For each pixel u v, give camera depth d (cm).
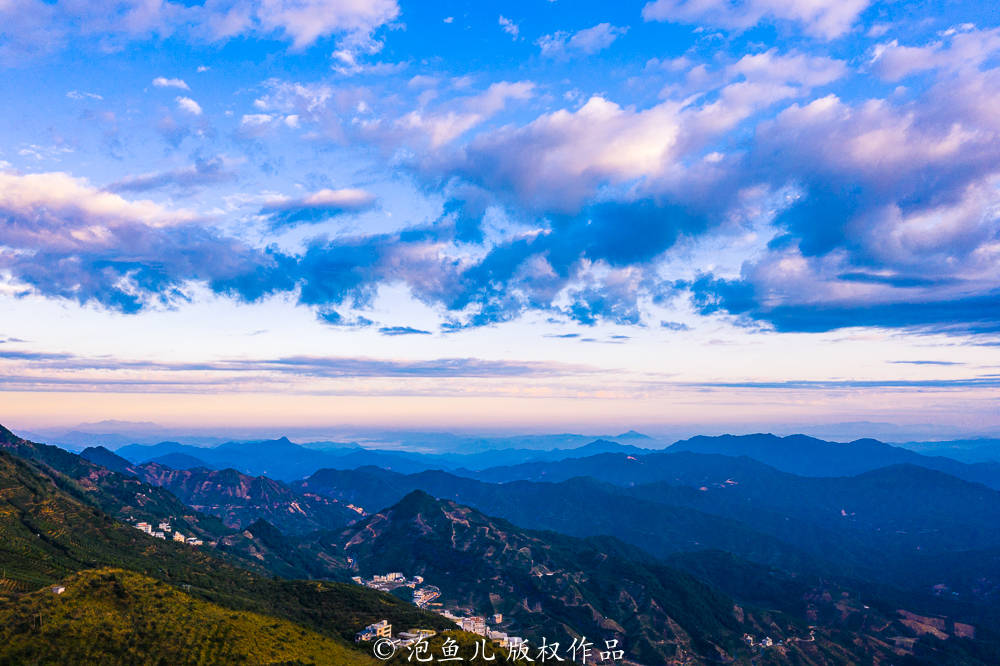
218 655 18062
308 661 19375
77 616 17650
